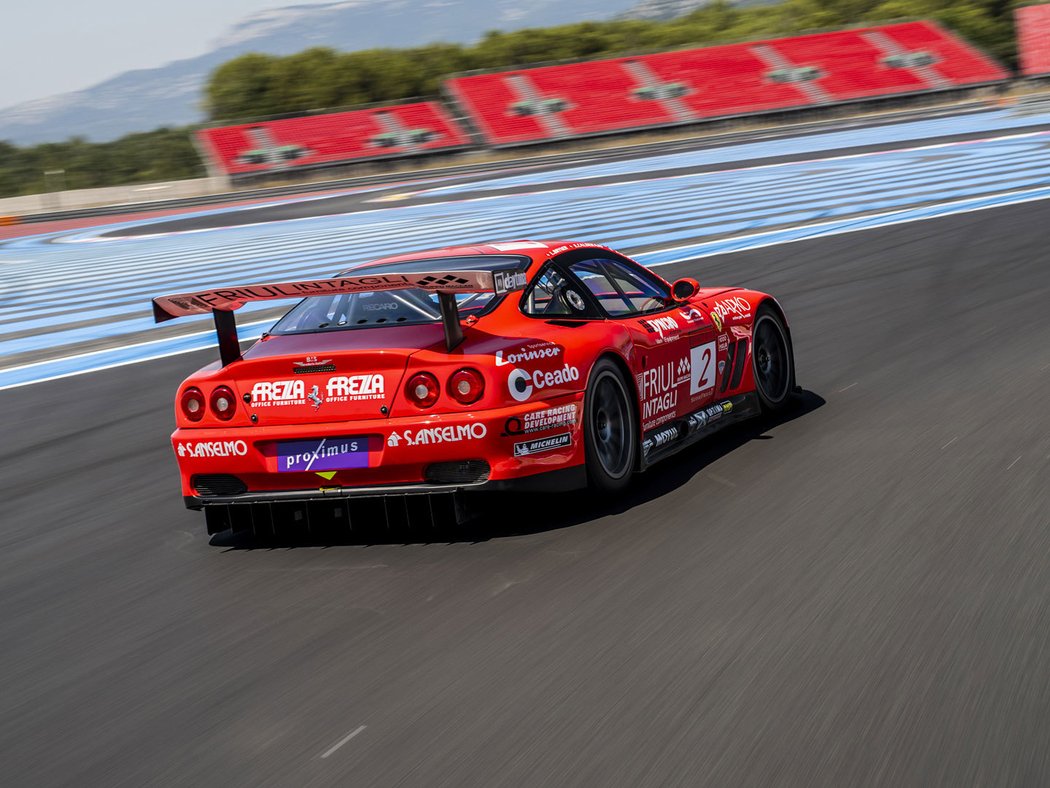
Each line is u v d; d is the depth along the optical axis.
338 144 143.00
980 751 6.64
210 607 10.74
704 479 13.66
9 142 182.88
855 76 156.88
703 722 7.33
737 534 11.39
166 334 35.06
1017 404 15.94
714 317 15.60
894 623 8.73
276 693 8.48
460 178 116.06
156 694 8.71
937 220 42.88
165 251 69.00
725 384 15.74
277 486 12.25
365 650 9.20
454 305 11.75
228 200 126.50
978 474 12.74
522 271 12.97
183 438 12.45
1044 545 10.23
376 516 12.11
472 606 10.01
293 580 11.34
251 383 12.16
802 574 10.05
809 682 7.79
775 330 17.06
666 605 9.56
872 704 7.37
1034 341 20.33
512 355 11.82
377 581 11.02
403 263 14.06
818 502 12.25
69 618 10.84
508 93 154.00
